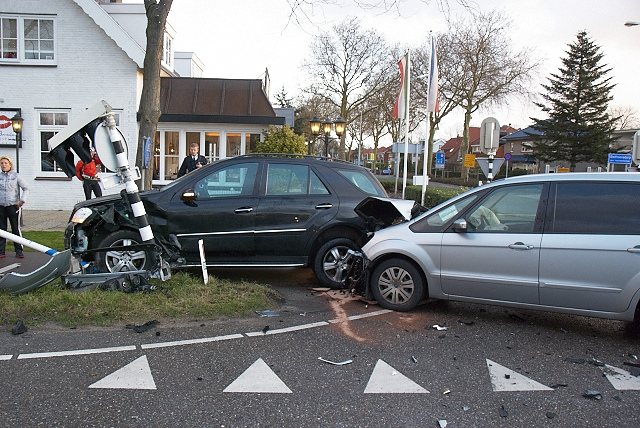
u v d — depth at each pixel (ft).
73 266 19.48
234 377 12.85
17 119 48.01
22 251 26.96
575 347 15.67
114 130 18.84
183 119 52.54
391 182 114.62
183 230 21.26
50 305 17.01
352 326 17.07
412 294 18.71
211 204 21.43
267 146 52.42
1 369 12.92
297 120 167.02
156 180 54.85
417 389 12.46
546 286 16.46
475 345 15.60
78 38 50.42
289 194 22.06
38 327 15.87
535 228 16.83
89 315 16.49
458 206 18.40
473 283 17.60
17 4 49.62
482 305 20.33
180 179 22.31
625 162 76.13
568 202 16.65
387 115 151.12
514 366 14.03
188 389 12.14
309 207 21.83
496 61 131.13
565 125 149.89
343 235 22.30
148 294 18.52
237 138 55.52
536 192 17.16
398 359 14.30
